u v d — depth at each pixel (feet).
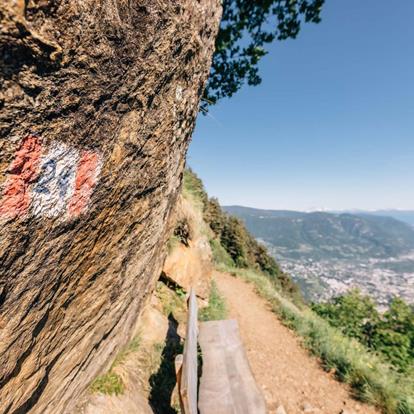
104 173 3.51
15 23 1.86
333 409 10.94
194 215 18.65
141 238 5.78
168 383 8.60
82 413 5.48
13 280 2.48
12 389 2.95
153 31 3.57
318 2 11.58
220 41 13.09
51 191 2.68
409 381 12.91
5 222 2.22
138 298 7.83
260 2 12.02
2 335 2.53
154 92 4.19
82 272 3.81
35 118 2.26
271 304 23.40
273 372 12.85
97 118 3.04
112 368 7.17
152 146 4.78
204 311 16.34
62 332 3.81
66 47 2.30
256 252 106.42
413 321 18.13
